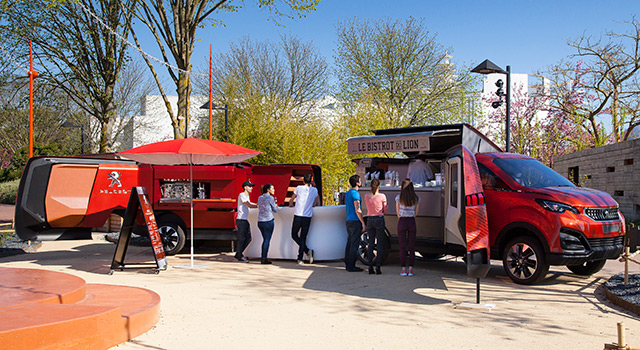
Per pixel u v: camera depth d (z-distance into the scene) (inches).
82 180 457.4
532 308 267.1
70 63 968.3
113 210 467.2
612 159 741.9
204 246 548.1
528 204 329.1
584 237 314.3
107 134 1024.2
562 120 1032.8
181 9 745.6
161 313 255.0
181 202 468.1
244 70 1600.6
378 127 874.8
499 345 203.9
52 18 924.0
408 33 1231.5
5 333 171.9
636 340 209.9
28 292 240.2
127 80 1457.9
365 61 1242.6
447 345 203.6
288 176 530.6
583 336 216.5
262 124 905.5
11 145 1642.5
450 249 367.9
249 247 453.7
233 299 287.3
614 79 902.4
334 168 818.2
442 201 371.9
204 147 386.0
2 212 1177.4
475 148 403.5
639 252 430.0
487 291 311.1
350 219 383.2
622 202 707.4
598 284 334.0
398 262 434.9
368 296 296.4
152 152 379.6
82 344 191.0
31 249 510.0
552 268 397.7
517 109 1120.2
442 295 299.4
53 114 1596.9
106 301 247.4
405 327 229.6
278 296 295.7
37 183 444.8
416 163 430.9
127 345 203.9
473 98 1245.7
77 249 524.4
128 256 470.9
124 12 767.1
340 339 211.2
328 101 1644.9
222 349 198.5
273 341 208.5
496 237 344.5
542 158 1061.8
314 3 743.7
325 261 442.3
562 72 961.5
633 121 900.6
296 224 422.9
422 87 1242.0
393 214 409.4
